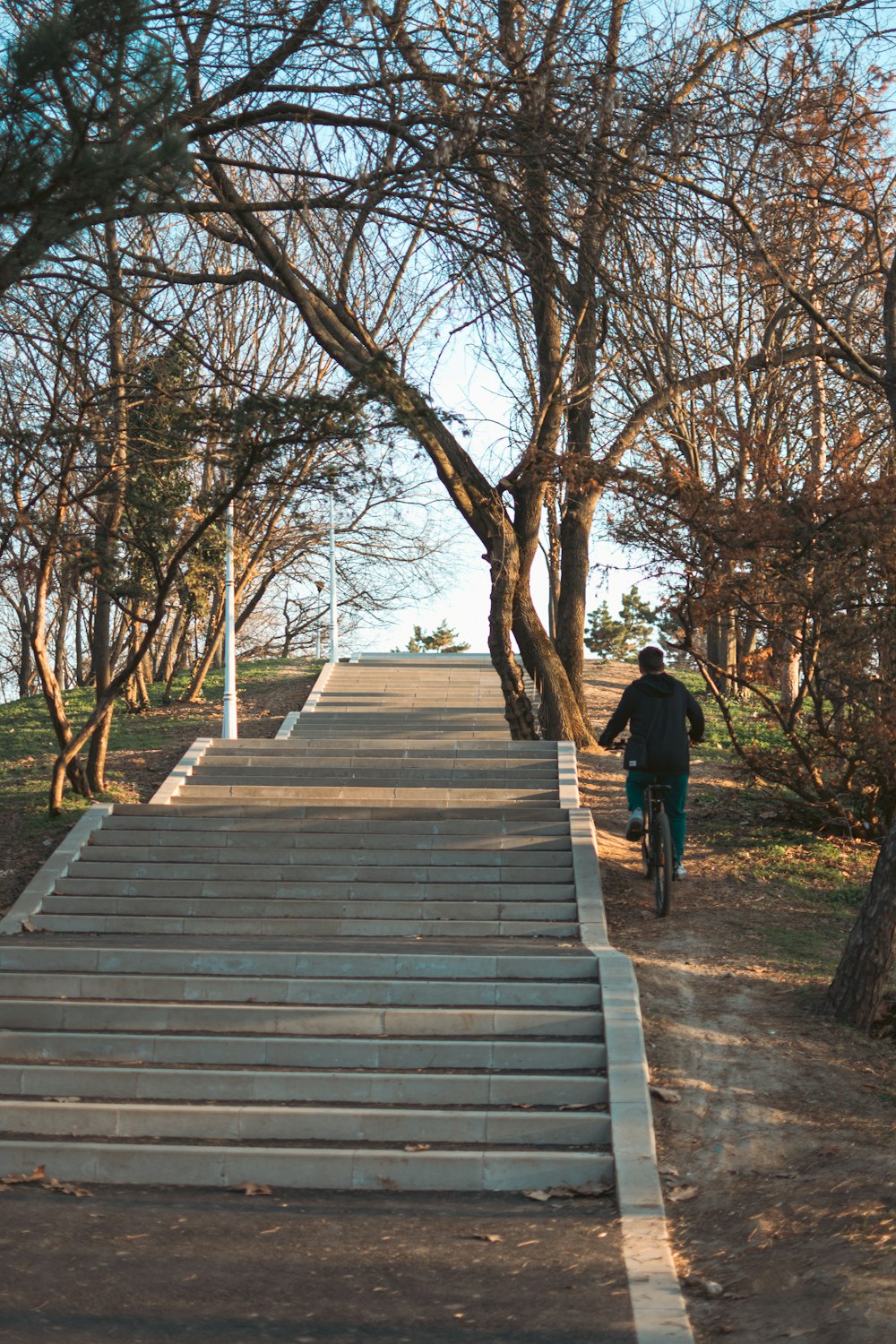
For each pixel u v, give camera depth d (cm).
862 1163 600
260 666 3588
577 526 2138
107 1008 837
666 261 916
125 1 676
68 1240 537
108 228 1118
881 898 823
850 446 1469
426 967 923
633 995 836
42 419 1300
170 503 1446
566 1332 435
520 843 1288
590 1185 618
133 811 1402
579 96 841
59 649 3722
